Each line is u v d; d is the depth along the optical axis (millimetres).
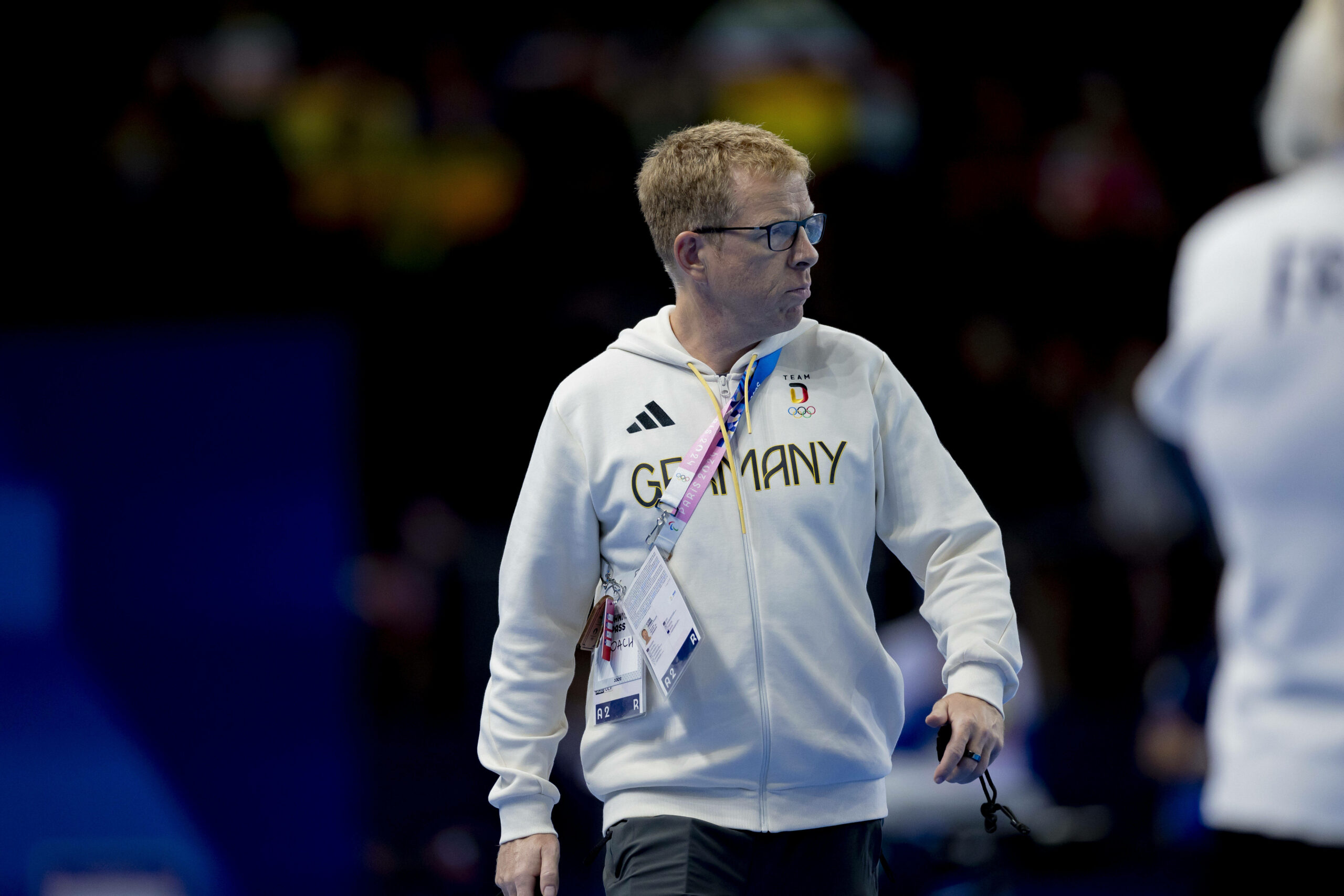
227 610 17203
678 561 9281
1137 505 26625
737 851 9164
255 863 17219
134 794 17094
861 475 9453
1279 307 8031
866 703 9383
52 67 29656
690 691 9203
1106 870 20141
